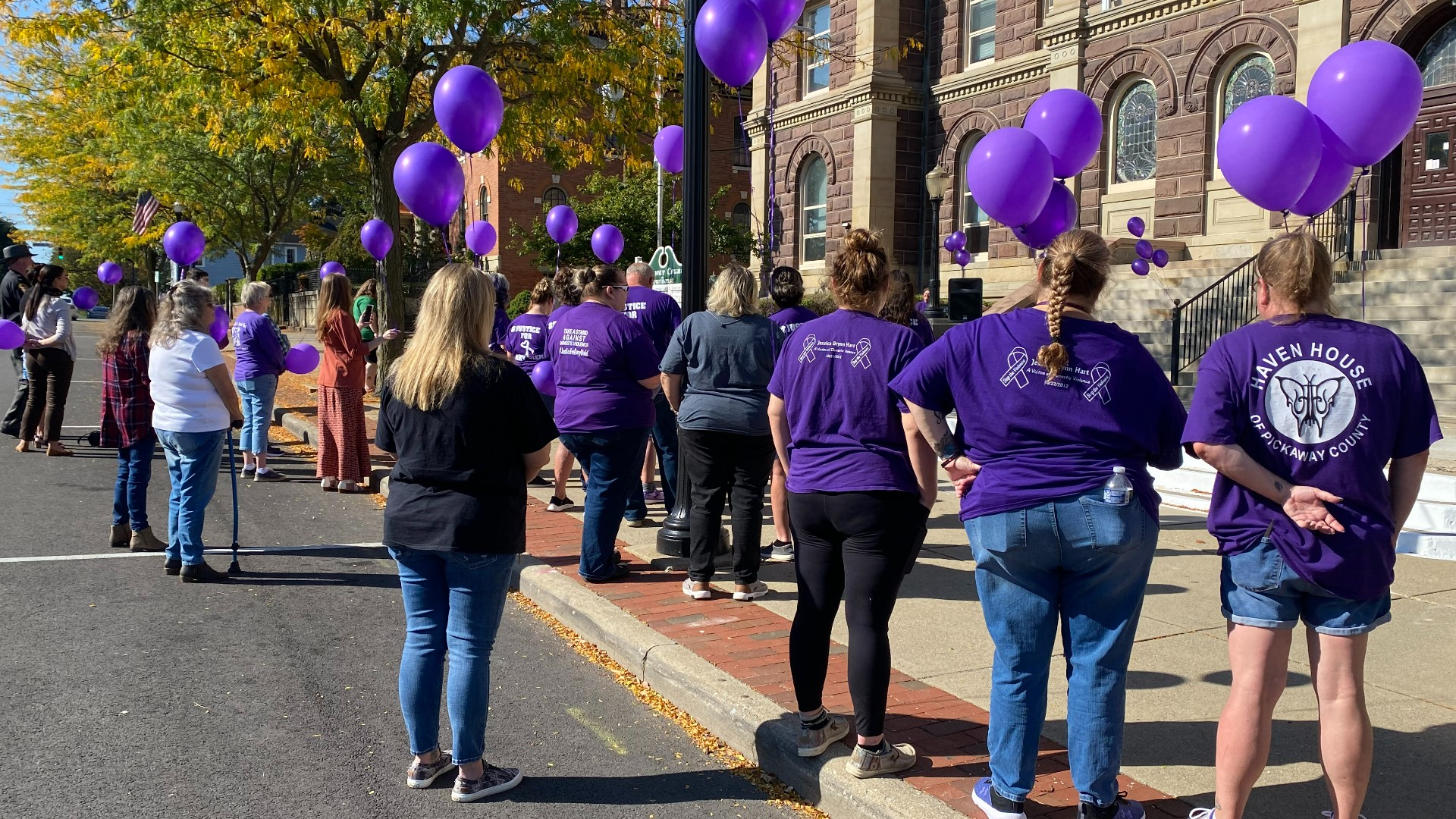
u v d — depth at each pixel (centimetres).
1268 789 334
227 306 3681
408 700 352
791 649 362
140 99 1535
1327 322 279
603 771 376
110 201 2936
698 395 536
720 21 511
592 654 504
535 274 3334
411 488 342
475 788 349
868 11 2161
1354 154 356
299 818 333
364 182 2664
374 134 1420
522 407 340
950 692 422
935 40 2173
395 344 1441
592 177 2698
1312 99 362
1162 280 1550
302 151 2397
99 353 659
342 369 891
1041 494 283
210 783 355
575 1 1305
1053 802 327
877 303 367
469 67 537
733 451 543
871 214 2189
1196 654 467
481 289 345
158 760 372
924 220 2217
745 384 531
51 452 1036
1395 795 330
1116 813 300
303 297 3856
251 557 671
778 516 638
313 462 1067
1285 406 274
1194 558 651
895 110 2189
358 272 3597
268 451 1127
